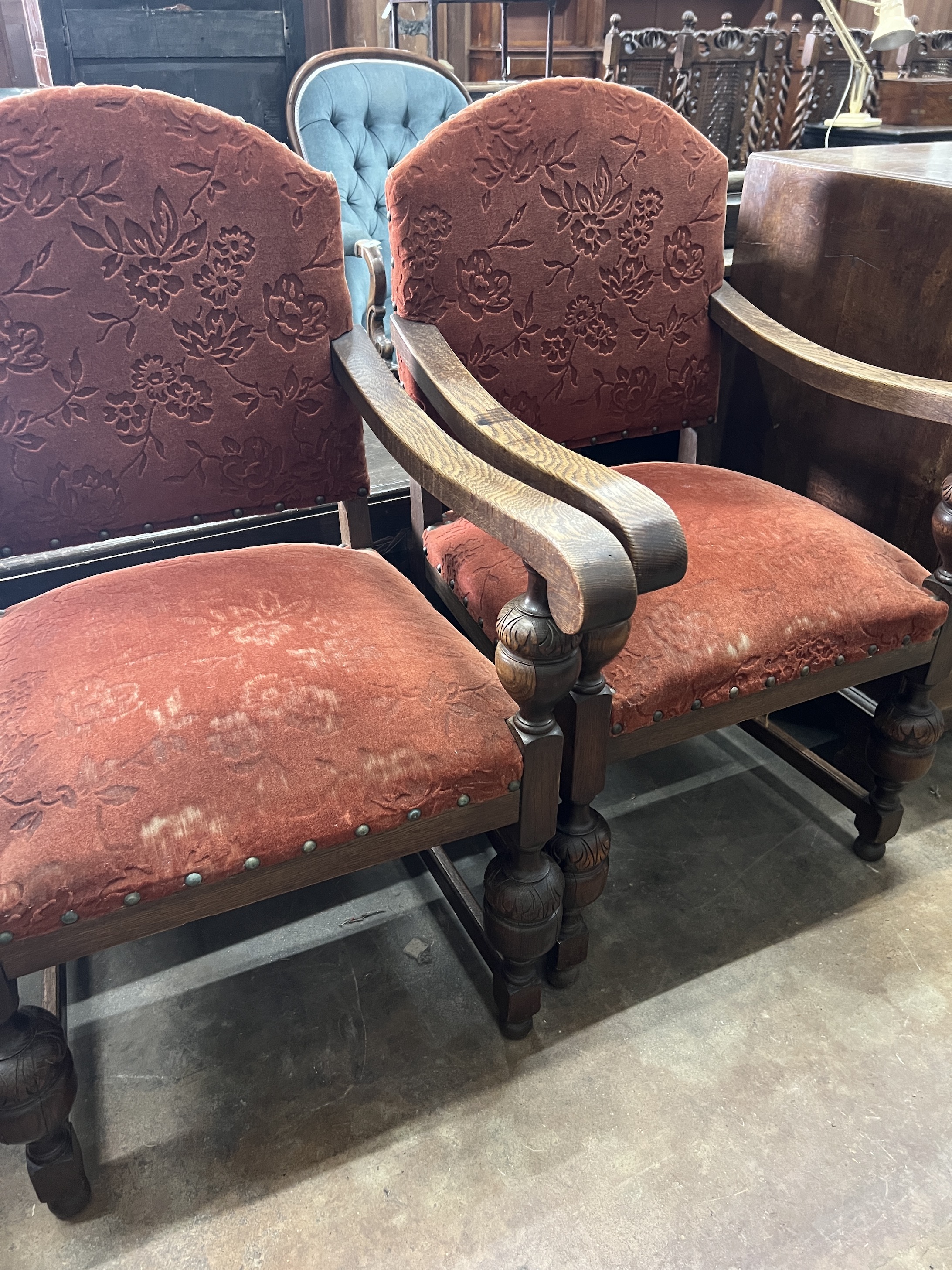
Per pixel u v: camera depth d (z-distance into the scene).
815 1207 0.89
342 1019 1.09
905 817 1.39
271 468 1.07
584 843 0.99
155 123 0.89
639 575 0.73
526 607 0.76
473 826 0.85
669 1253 0.86
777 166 1.34
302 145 2.11
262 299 0.99
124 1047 1.06
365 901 1.26
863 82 2.42
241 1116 0.98
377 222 2.23
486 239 1.08
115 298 0.93
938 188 1.11
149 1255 0.86
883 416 1.24
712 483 1.21
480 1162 0.94
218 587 0.96
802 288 1.35
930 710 1.16
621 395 1.26
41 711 0.79
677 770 1.50
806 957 1.16
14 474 0.95
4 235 0.87
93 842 0.70
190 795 0.73
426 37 3.63
